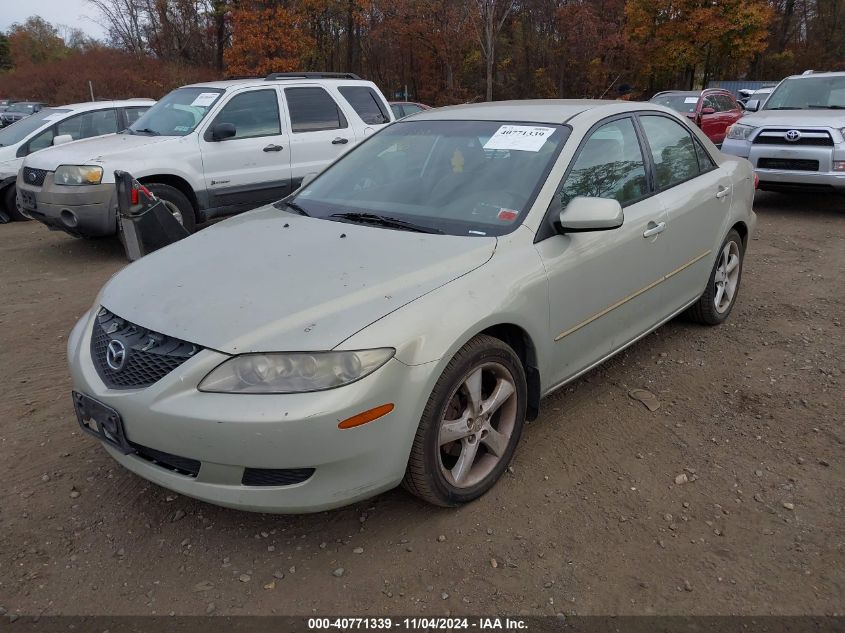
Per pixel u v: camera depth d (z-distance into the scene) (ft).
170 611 7.97
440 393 8.74
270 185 25.88
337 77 29.43
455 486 9.44
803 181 29.07
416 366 8.32
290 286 8.88
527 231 10.34
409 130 13.46
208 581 8.44
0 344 16.11
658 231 12.77
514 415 10.21
